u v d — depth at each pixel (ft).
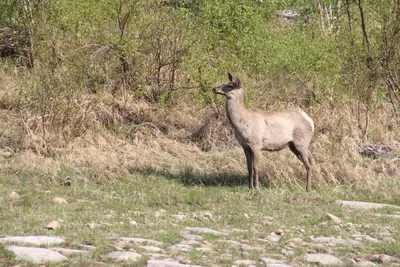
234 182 121.60
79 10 159.02
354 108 158.30
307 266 69.67
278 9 234.17
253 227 86.99
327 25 213.46
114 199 99.86
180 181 118.83
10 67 168.35
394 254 76.38
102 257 66.03
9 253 63.72
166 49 156.15
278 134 115.96
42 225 78.89
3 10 168.04
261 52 171.32
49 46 157.17
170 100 155.12
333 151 133.39
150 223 85.20
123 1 153.07
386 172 129.70
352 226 90.33
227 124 145.59
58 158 122.93
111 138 136.46
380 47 153.38
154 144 137.59
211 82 147.02
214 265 67.00
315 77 166.61
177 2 177.17
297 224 91.04
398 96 161.89
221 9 166.61
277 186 116.47
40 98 132.57
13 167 114.21
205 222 88.58
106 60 156.35
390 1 152.56
